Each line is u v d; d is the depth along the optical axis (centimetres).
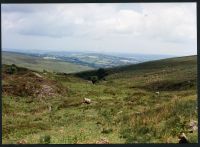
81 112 3152
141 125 2003
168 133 1691
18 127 2280
